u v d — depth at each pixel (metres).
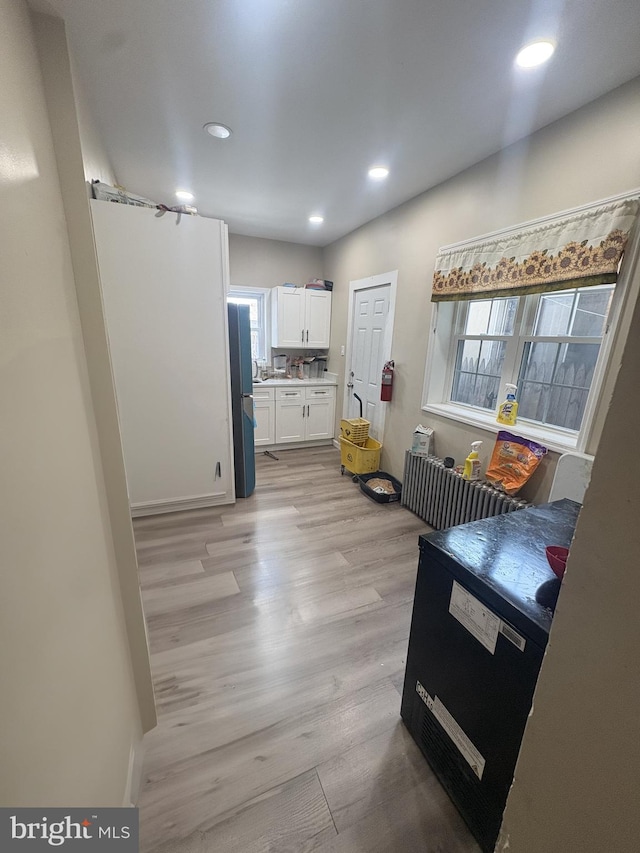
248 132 2.04
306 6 1.24
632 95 1.50
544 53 1.40
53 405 0.69
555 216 1.82
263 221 3.65
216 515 2.84
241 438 3.02
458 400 2.85
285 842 1.00
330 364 4.69
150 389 2.56
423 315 2.88
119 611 1.09
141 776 1.14
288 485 3.46
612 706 0.43
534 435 2.07
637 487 0.39
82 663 0.74
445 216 2.58
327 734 1.28
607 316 1.66
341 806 1.08
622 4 1.17
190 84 1.65
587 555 0.45
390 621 1.80
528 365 2.26
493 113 1.79
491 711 0.94
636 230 1.53
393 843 1.01
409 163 2.33
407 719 1.30
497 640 0.91
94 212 2.13
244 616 1.81
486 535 1.19
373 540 2.53
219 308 2.60
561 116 1.78
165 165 2.47
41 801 0.53
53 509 0.65
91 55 1.47
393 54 1.44
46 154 0.77
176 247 2.38
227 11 1.26
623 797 0.43
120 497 1.08
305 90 1.69
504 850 0.64
